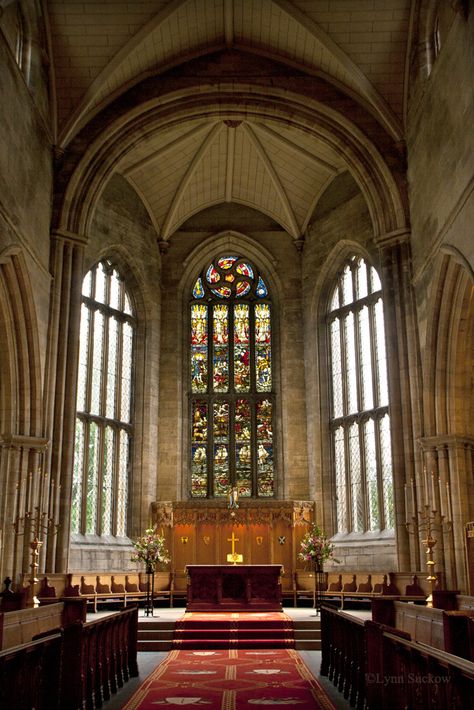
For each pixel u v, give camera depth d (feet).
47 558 67.00
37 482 66.95
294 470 93.40
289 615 67.87
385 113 75.10
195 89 78.79
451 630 28.71
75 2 69.31
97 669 32.53
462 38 55.47
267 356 99.86
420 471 67.92
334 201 95.14
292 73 79.51
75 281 74.95
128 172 91.86
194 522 88.12
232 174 98.22
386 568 79.66
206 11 73.31
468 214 54.44
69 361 73.10
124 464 90.63
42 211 70.64
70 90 74.84
